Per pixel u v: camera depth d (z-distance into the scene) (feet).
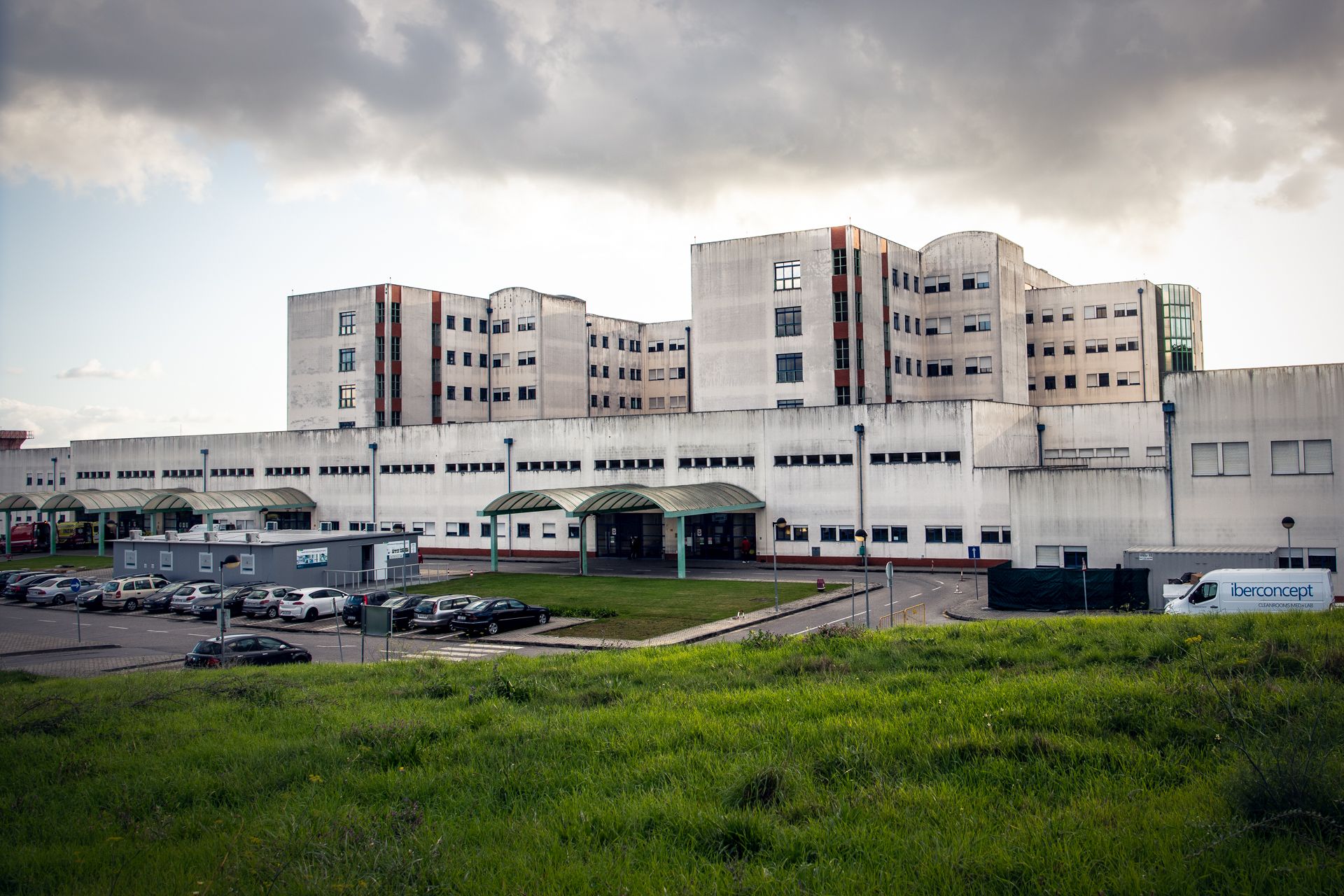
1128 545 155.02
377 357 290.35
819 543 204.33
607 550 233.55
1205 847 27.43
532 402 311.88
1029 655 62.23
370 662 107.34
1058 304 307.58
